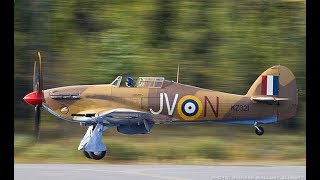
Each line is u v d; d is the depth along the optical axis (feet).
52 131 318.24
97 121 251.19
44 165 233.14
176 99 260.21
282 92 268.62
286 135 323.78
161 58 325.01
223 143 298.35
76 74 325.83
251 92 267.80
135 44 323.78
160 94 259.39
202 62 327.67
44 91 258.37
